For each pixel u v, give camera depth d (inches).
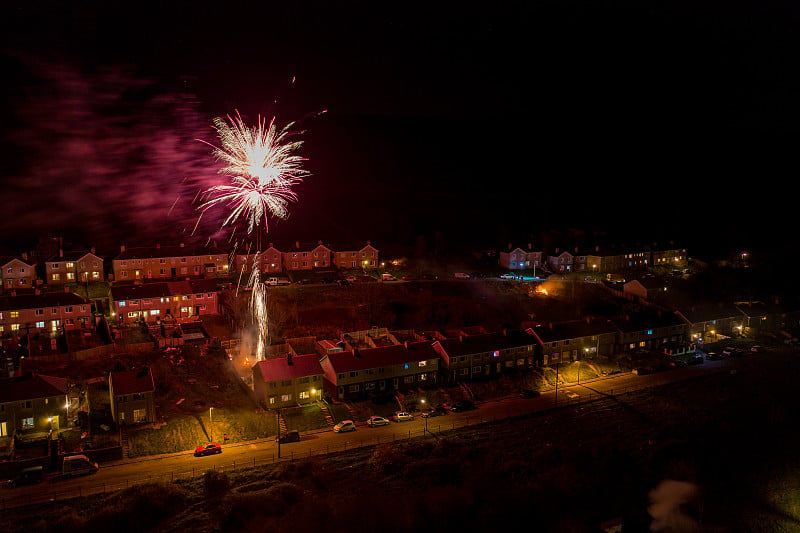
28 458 2028.8
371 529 1774.1
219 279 3895.2
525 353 3078.2
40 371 2551.7
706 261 5364.2
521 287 4291.3
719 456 2385.6
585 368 3137.3
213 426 2319.1
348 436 2359.7
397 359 2775.6
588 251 4869.6
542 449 2321.6
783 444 2493.8
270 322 3284.9
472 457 2241.6
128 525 1758.1
